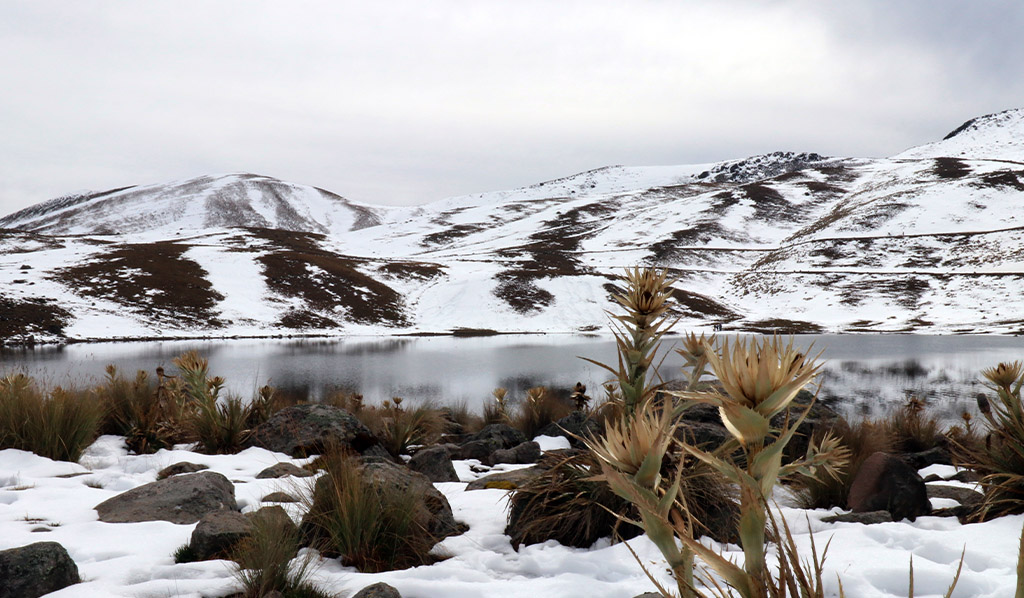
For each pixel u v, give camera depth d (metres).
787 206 137.25
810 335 50.78
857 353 33.25
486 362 30.23
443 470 5.89
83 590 2.99
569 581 3.13
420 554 3.59
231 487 4.84
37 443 6.27
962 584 2.98
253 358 32.38
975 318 60.91
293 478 5.36
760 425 0.61
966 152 195.00
